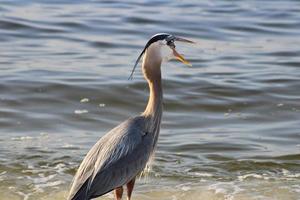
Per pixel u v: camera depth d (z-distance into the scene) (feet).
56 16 80.18
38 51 66.74
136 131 35.65
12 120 50.01
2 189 38.68
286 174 41.68
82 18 79.82
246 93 56.80
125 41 71.61
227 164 42.98
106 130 49.16
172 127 49.88
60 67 61.72
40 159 42.96
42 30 73.92
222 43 72.64
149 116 36.96
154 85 37.32
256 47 71.10
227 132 48.88
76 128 49.29
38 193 38.34
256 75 61.36
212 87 57.98
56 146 45.29
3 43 69.00
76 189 33.63
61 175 40.78
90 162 34.58
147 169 39.40
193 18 81.97
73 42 70.44
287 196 38.37
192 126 50.21
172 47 37.50
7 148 44.60
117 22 78.89
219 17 82.89
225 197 38.14
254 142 46.80
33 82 57.21
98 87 56.80
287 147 45.93
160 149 45.19
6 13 79.71
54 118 50.83
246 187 39.58
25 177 40.37
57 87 56.34
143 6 88.02
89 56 65.87
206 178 40.86
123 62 64.28
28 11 81.87
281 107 54.08
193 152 44.86
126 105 54.29
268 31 77.51
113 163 34.24
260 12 85.81
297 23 80.89
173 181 40.34
